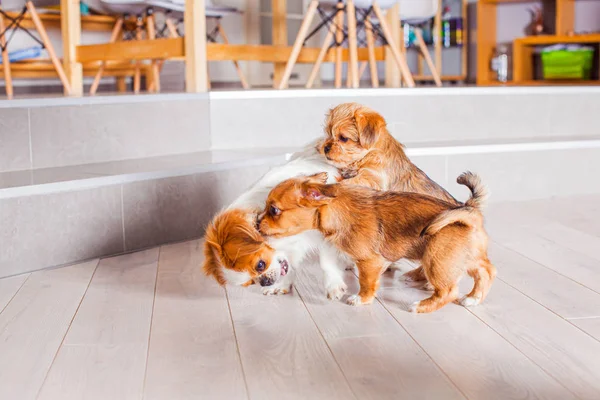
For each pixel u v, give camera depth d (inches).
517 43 218.5
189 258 87.2
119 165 98.0
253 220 66.2
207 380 52.1
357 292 72.9
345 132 71.5
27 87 171.6
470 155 117.3
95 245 87.0
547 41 213.5
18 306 69.4
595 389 50.1
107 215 87.7
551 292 72.3
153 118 108.0
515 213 110.2
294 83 217.8
